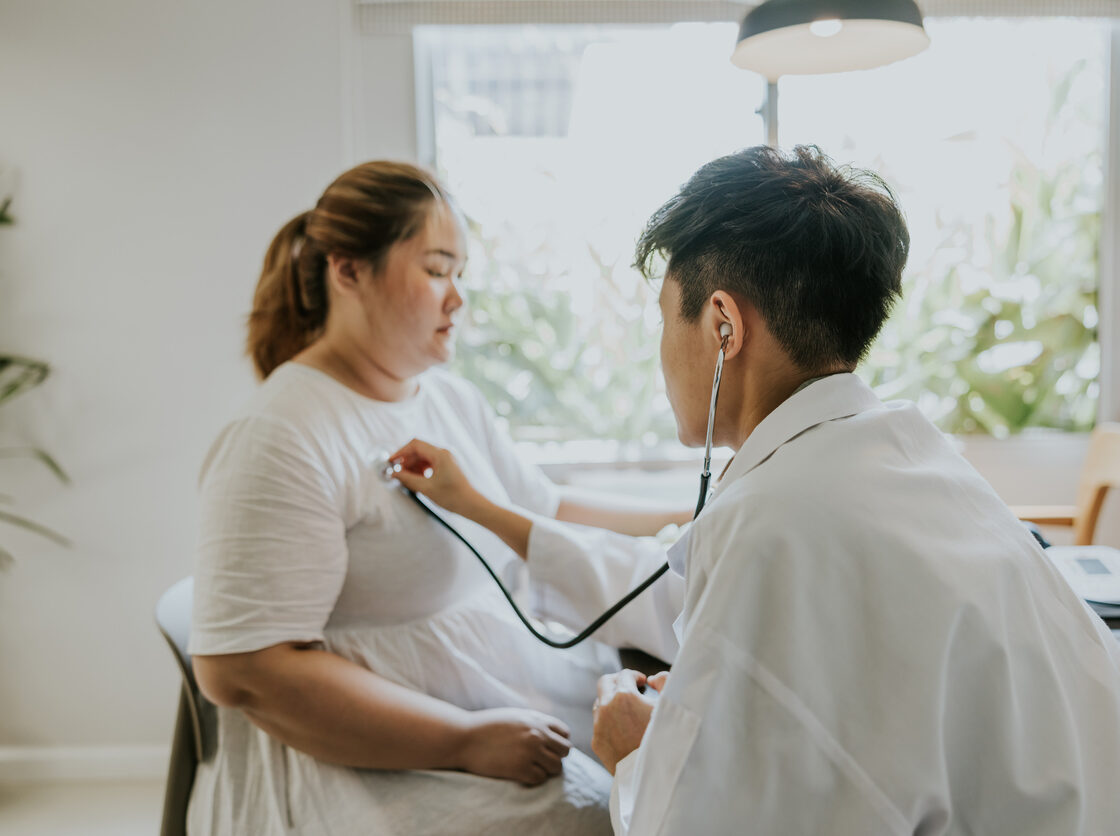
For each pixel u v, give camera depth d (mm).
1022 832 660
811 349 759
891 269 760
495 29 2193
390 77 2180
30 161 2125
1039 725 669
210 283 2182
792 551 646
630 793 815
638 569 1226
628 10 2158
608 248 2295
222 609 1029
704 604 660
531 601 1243
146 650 2301
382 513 1151
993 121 2297
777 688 633
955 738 658
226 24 2123
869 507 666
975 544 688
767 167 766
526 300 2305
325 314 1277
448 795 1043
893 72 2270
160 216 2158
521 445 2354
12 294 2154
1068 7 2186
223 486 1062
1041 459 2387
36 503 2225
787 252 733
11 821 2156
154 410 2211
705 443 848
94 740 2326
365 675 1068
